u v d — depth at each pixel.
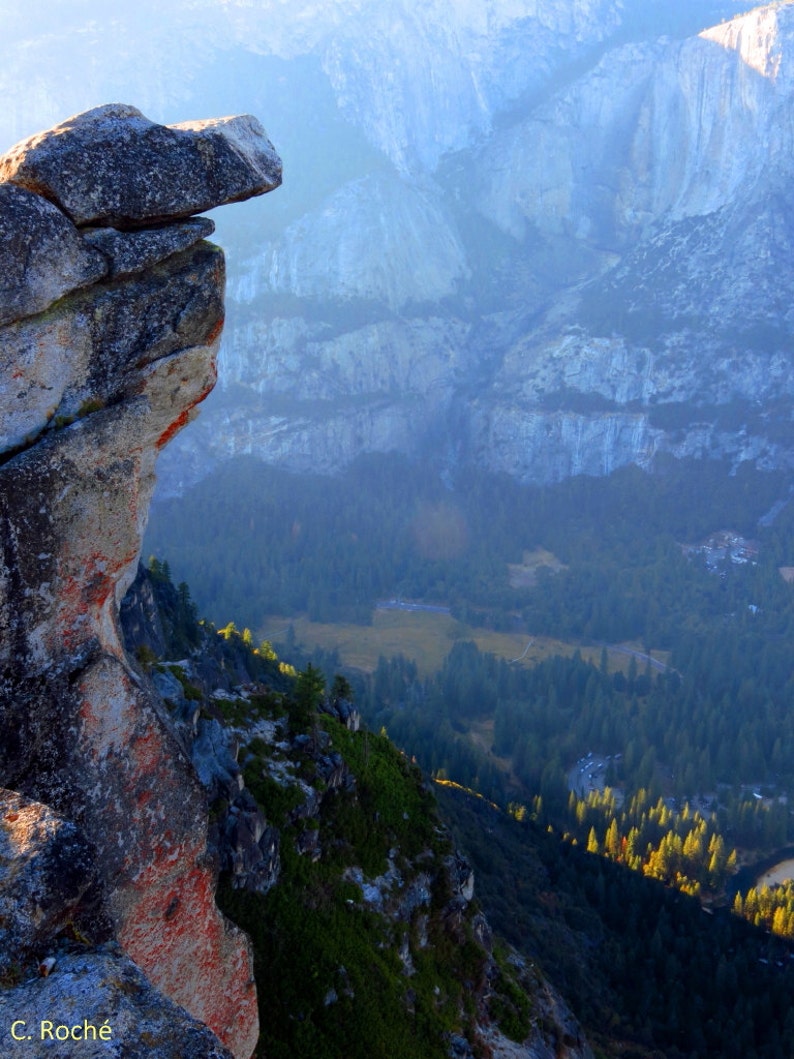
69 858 8.13
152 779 12.46
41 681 11.22
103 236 11.12
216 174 11.91
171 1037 7.13
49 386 11.02
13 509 10.70
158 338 11.78
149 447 12.36
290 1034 27.03
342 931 31.00
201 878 13.45
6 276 10.34
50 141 10.77
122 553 12.04
